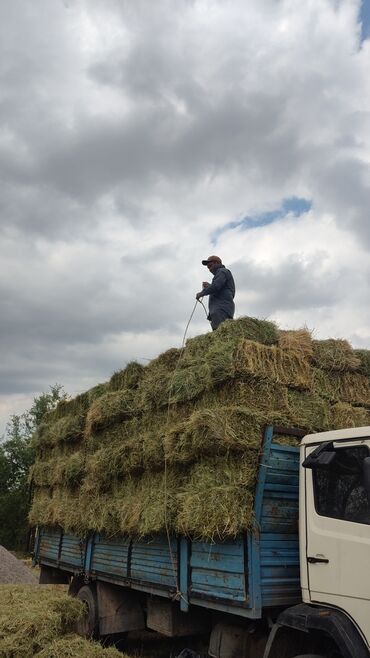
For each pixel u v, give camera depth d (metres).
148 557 6.17
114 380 7.84
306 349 5.39
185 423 5.31
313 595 4.11
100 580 7.50
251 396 4.98
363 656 3.59
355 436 4.04
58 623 6.73
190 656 5.64
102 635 7.16
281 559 4.59
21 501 24.97
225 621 5.06
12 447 26.81
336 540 3.99
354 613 3.74
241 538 4.58
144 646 7.84
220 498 4.62
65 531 8.52
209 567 4.95
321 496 4.23
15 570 12.69
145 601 6.98
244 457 4.70
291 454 4.82
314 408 5.14
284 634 4.15
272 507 4.66
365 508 3.86
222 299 8.34
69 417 9.27
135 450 6.40
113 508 6.70
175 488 5.52
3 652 6.13
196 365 5.63
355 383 5.66
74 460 8.27
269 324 5.46
